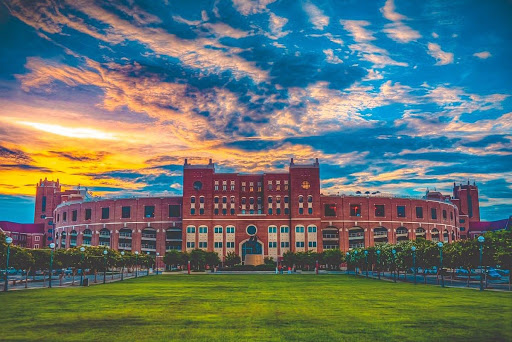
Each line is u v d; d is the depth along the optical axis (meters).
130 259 109.00
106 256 85.56
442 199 191.50
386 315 32.06
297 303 40.56
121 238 168.75
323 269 149.75
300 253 145.75
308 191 160.00
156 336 24.30
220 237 158.38
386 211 167.38
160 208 165.25
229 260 150.62
